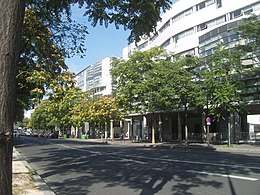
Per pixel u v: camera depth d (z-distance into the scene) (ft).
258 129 123.95
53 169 50.21
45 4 36.76
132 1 28.30
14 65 11.04
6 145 10.68
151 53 117.70
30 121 423.23
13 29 10.95
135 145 127.75
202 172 42.32
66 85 69.46
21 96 72.28
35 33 50.47
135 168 48.55
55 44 54.75
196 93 100.32
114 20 29.96
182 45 153.38
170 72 104.01
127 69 119.55
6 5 10.85
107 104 175.63
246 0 124.16
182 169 45.83
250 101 101.65
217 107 96.84
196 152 81.15
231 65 91.71
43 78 59.41
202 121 136.77
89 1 30.22
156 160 59.21
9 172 10.78
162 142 144.66
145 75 115.24
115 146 117.60
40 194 29.19
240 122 118.21
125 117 183.52
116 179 39.19
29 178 38.19
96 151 86.99
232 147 94.32
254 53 92.94
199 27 146.30
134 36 29.81
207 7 142.72
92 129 249.55
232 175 39.11
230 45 107.34
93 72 325.83
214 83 94.38
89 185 35.83
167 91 103.91
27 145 125.59
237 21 106.22
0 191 10.44
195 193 29.81
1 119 10.62
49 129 360.89
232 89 91.45
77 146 116.57
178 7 156.56
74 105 239.71
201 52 122.93
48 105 279.69
